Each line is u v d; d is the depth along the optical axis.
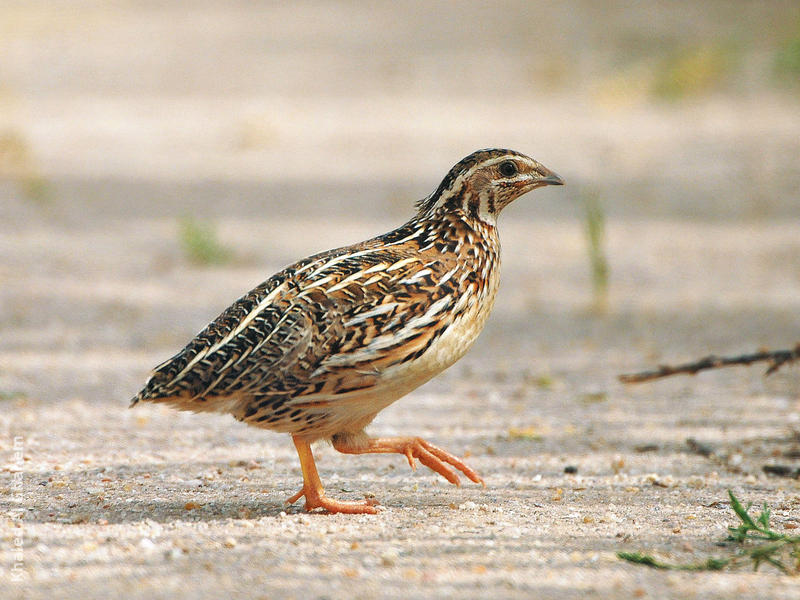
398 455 9.86
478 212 8.31
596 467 9.42
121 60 35.28
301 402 7.49
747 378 12.60
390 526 7.39
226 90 31.19
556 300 16.09
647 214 20.45
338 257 7.77
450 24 40.28
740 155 23.95
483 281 8.16
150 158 24.53
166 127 27.33
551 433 10.62
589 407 11.59
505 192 8.36
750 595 5.87
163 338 13.88
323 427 7.71
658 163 23.59
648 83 29.70
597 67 32.09
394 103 29.39
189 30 40.41
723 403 11.62
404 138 25.81
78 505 7.82
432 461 8.23
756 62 32.12
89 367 12.61
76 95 30.66
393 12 43.28
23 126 27.06
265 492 8.41
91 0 47.28
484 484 8.73
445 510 7.90
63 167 23.61
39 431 10.14
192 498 8.13
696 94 29.58
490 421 11.09
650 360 13.31
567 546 6.82
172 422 10.73
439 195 8.32
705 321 14.86
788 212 20.33
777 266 17.39
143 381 12.13
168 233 19.16
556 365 13.26
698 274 17.14
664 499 8.30
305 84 31.70
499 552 6.66
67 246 18.22
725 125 26.50
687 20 37.97
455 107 28.73
